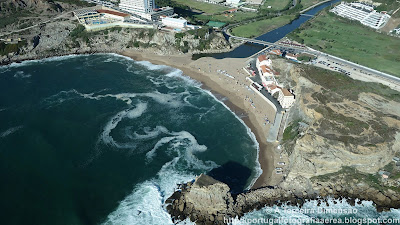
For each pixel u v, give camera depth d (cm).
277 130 14775
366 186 11300
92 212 10469
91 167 12262
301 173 11669
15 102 16538
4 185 11125
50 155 12650
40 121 14825
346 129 12381
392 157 11944
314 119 13425
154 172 12231
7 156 12456
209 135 14550
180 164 12675
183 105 16962
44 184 11312
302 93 15338
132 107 16512
